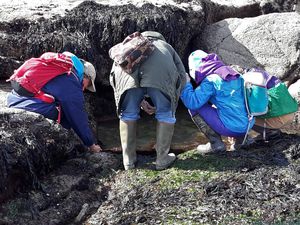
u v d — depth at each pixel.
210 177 3.26
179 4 4.87
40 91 3.32
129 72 3.11
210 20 5.09
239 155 3.50
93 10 4.52
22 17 4.42
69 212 2.99
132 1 4.94
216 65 3.44
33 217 2.89
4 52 4.25
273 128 3.71
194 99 3.44
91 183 3.28
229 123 3.48
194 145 3.93
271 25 4.71
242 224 2.83
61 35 4.26
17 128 3.21
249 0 5.63
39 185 3.08
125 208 3.01
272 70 4.62
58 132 3.37
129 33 4.36
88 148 3.60
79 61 3.39
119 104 3.26
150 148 3.85
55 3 4.86
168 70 3.15
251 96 3.48
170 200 3.05
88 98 4.32
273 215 2.90
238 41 4.77
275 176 3.23
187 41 4.77
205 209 2.95
